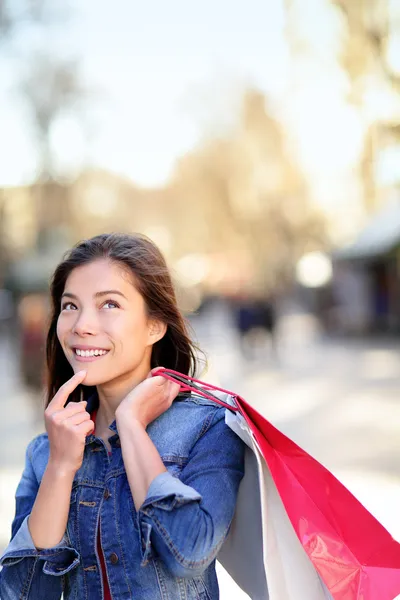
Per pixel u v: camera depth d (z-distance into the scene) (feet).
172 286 6.30
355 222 126.72
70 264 6.07
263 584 5.92
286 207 134.31
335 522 5.73
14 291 89.40
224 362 63.87
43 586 6.01
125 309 5.91
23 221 116.88
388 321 85.30
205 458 5.67
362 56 29.50
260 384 47.93
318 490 5.77
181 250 209.56
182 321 6.32
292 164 131.75
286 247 143.43
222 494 5.50
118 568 5.59
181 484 5.31
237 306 65.57
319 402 38.78
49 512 5.56
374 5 29.19
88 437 5.93
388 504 19.01
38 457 6.39
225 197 153.58
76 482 5.87
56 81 88.53
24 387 35.68
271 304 64.03
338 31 29.73
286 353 71.92
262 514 5.50
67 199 104.12
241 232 156.56
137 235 6.34
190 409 5.98
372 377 49.29
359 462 24.17
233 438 5.78
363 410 35.40
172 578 5.58
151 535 5.31
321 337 90.48
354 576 5.63
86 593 5.75
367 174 31.22
